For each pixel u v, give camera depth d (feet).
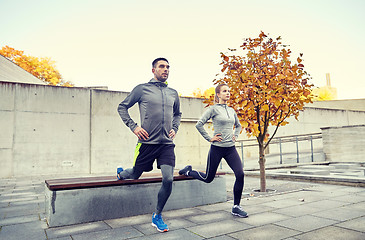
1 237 8.71
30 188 21.45
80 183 10.30
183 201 12.81
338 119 62.90
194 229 9.30
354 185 18.83
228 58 16.93
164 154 9.59
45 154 33.68
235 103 16.85
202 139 46.88
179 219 10.74
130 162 38.70
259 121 16.85
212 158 11.16
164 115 9.59
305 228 9.11
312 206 12.59
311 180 21.83
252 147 50.26
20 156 32.37
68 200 10.12
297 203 13.35
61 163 34.45
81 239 8.37
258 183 21.63
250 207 12.71
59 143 34.60
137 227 9.67
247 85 16.01
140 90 9.62
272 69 16.25
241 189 10.98
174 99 10.38
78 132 35.91
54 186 9.82
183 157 44.55
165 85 10.11
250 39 16.85
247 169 35.14
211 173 11.28
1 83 32.27
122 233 8.96
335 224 9.50
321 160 42.50
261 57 16.22
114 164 37.63
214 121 11.38
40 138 33.63
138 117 40.55
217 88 11.94
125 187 11.35
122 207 11.19
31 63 97.45
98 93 37.73
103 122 37.63
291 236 8.30
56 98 35.06
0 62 47.50
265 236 8.36
